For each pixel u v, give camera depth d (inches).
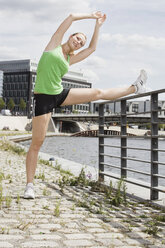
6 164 463.8
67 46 206.1
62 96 208.1
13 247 123.0
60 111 6186.0
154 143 237.0
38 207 197.0
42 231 148.0
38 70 205.9
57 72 203.3
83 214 185.8
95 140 3053.6
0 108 5462.6
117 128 3941.9
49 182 307.4
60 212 187.6
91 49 219.3
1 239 132.3
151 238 147.7
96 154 1393.9
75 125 5103.3
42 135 215.9
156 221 175.9
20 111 6018.7
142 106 5452.8
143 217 185.8
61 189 259.6
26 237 137.6
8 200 203.9
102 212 191.0
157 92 226.8
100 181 305.9
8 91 6210.6
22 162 510.9
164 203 217.2
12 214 175.9
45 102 206.8
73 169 423.8
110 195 249.6
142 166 957.8
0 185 265.6
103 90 211.3
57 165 462.3
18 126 4498.0
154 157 235.5
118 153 1658.5
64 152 1391.5
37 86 206.7
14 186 272.7
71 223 164.9
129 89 214.1
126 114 282.2
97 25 216.8
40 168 425.7
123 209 205.2
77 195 247.1
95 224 165.6
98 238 143.2
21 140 1932.8
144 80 213.3
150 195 233.6
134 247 133.7
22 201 212.4
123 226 164.9
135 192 259.6
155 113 239.5
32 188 224.4
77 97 208.1
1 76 6210.6
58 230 151.4
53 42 202.8
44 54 202.7
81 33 207.0
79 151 1520.7
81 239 140.1
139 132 4156.0
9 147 801.6
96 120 4498.0
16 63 6688.0
